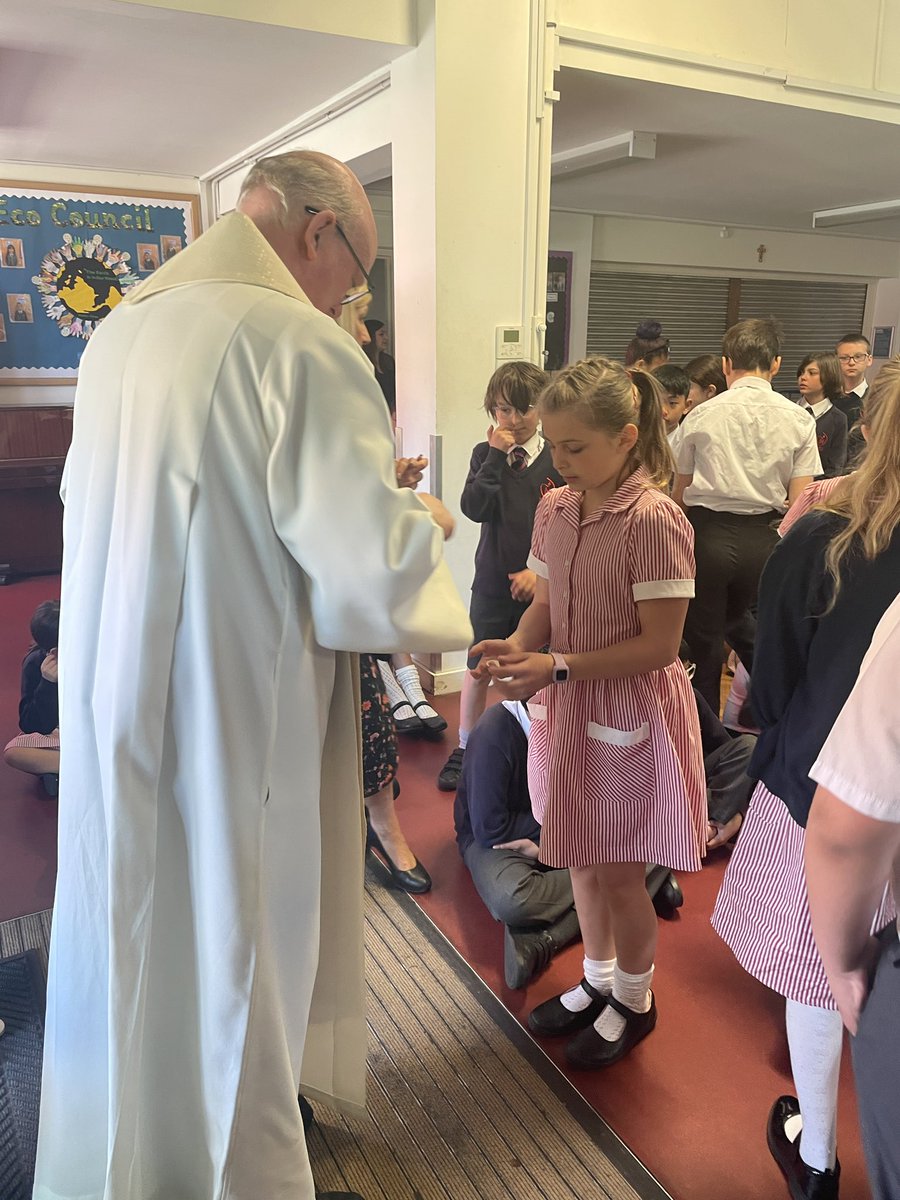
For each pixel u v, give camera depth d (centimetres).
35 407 536
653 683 154
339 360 108
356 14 304
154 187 566
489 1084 170
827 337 913
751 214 738
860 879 83
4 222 530
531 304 353
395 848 238
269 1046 117
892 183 595
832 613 112
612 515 152
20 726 283
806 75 404
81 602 115
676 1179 149
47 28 296
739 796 250
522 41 326
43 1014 186
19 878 236
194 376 105
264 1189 119
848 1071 171
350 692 125
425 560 108
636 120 431
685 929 218
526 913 204
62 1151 122
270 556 108
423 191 329
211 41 310
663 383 385
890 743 77
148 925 112
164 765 112
